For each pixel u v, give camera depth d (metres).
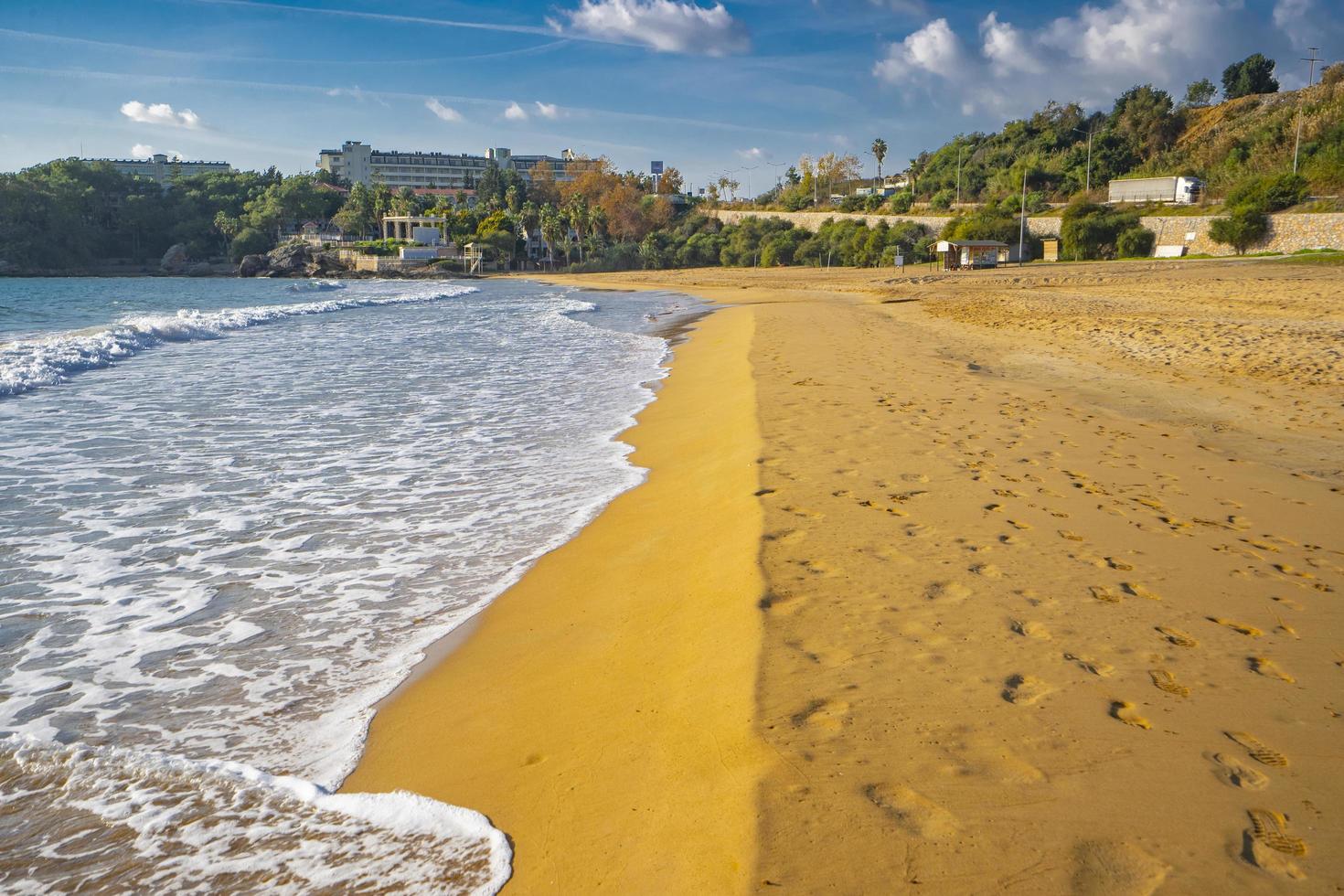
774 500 6.89
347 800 3.62
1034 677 4.04
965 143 103.62
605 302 44.12
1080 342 18.25
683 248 107.06
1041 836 2.94
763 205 122.56
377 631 5.36
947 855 2.86
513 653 5.00
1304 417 10.45
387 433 10.97
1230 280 36.41
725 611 4.96
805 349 17.53
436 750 4.02
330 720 4.34
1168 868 2.79
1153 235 63.88
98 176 131.25
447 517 7.55
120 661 4.93
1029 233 73.25
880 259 80.00
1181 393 12.09
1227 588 5.14
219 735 4.18
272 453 9.82
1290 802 3.11
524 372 16.73
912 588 5.10
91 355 17.56
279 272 113.00
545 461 9.59
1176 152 80.25
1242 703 3.80
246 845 3.36
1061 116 95.94
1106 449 8.73
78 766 3.88
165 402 12.95
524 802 3.54
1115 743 3.48
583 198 120.00
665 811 3.28
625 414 12.36
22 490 8.20
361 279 102.44
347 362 18.12
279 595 5.88
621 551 6.60
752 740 3.56
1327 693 3.90
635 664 4.64
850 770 3.32
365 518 7.52
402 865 3.21
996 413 10.50
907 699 3.83
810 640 4.44
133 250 128.75
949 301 33.47
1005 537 6.01
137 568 6.33
